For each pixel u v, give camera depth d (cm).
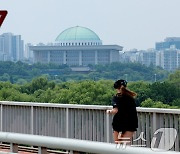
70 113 2655
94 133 2531
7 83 15425
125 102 1992
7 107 3000
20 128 2919
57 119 2719
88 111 2566
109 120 2461
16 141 1463
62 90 12506
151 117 2270
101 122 2502
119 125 2000
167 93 12662
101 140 2502
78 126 2611
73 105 2623
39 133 2806
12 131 2961
